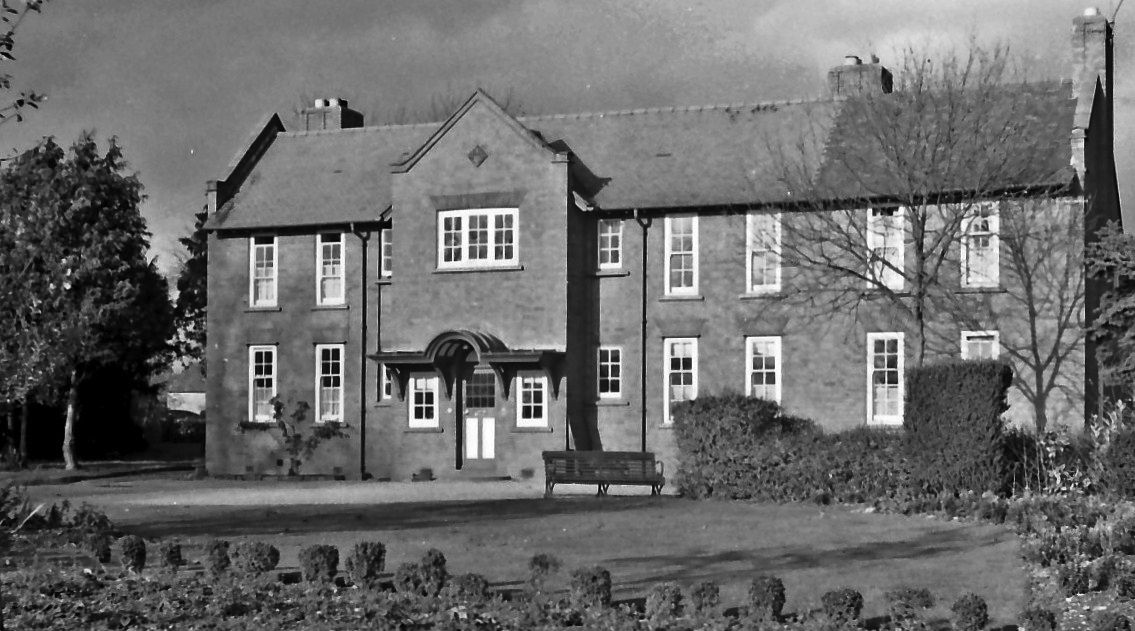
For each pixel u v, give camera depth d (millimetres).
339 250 45500
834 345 39938
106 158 48500
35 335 22750
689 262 41906
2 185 22781
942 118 38062
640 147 43938
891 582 19109
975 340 38344
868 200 38281
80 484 42906
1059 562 20219
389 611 16312
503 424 41625
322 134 48844
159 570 19953
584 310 42531
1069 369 37406
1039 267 37812
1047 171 37469
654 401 41812
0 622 16406
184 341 68062
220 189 47062
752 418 32406
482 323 42094
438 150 42938
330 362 45344
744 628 15539
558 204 41469
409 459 43281
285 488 39531
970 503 27516
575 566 20891
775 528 25766
